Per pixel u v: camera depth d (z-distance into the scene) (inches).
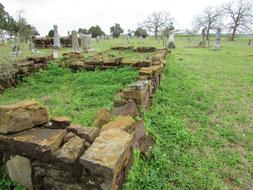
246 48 903.7
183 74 305.4
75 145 73.4
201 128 150.2
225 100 209.9
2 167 85.7
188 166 109.4
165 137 131.9
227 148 129.0
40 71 264.5
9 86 221.8
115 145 74.2
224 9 1813.5
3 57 229.5
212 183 99.3
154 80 198.5
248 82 280.1
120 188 77.0
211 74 323.0
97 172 65.5
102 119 109.3
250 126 158.6
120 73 245.9
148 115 148.9
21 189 81.2
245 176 106.2
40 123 86.5
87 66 280.1
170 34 823.1
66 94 197.8
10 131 79.0
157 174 100.1
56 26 500.7
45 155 73.0
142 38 1945.1
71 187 72.9
